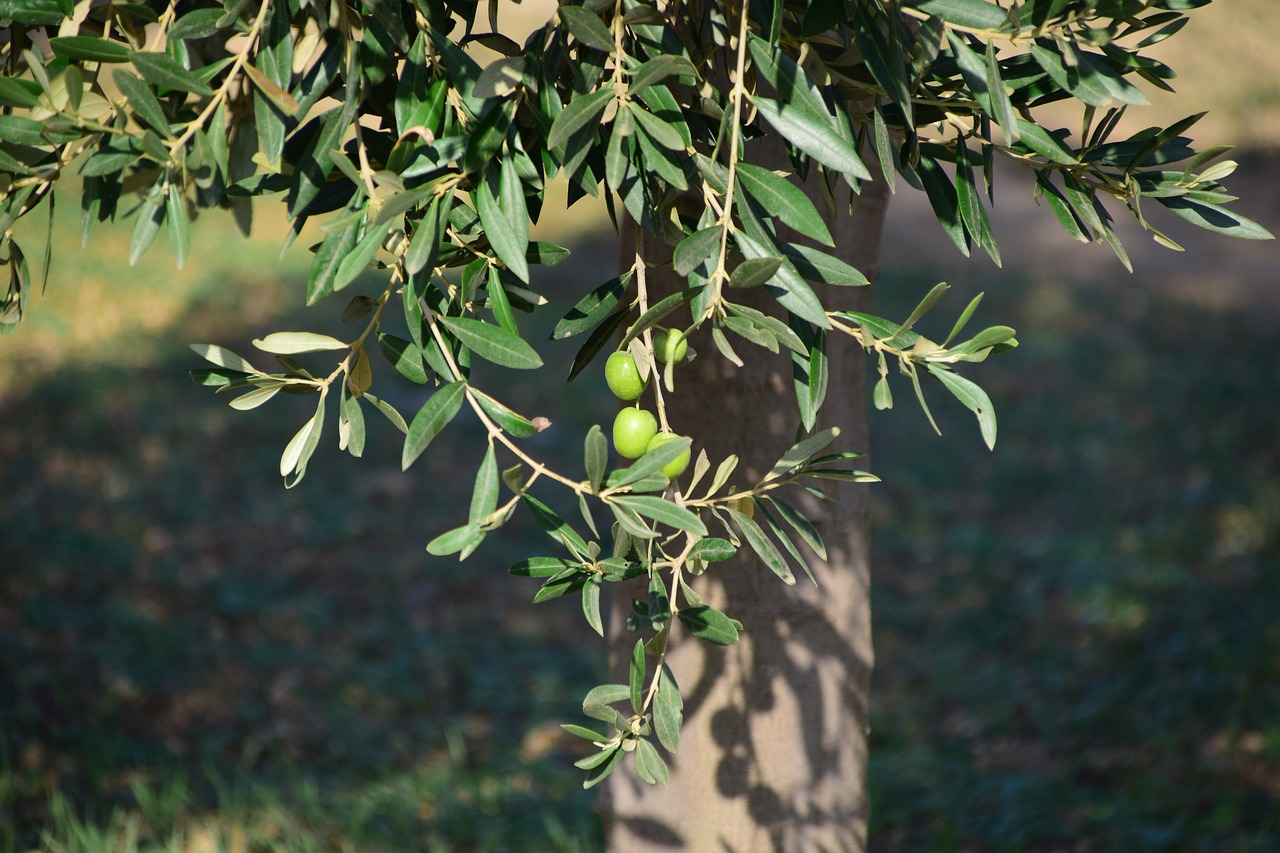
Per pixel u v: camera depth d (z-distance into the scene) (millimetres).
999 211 19578
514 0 1503
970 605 7859
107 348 12109
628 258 2451
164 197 1293
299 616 7480
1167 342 13500
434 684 6918
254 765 5684
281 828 4953
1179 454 10352
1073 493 9688
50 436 9891
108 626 6742
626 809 2830
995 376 12516
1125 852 4773
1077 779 5625
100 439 9977
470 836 5090
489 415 1313
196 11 1281
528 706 6652
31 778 5102
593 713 1364
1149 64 1377
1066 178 1467
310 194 1312
